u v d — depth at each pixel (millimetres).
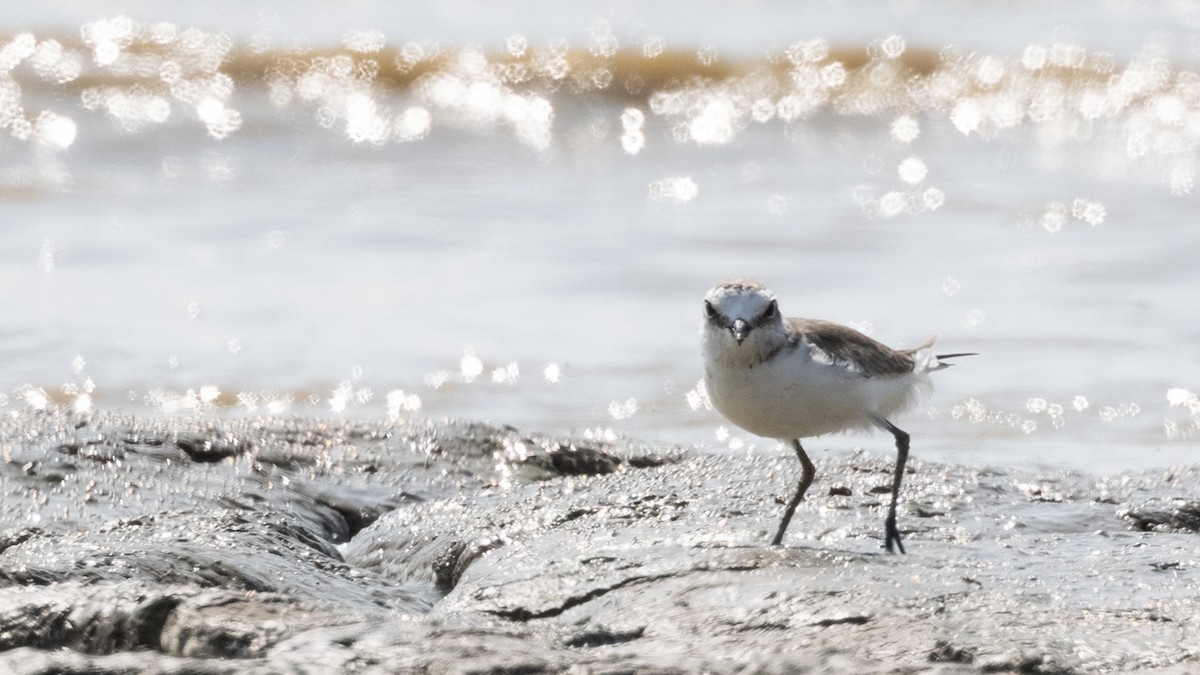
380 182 21891
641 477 9812
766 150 24578
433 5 32188
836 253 18016
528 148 24438
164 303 15797
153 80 26250
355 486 10281
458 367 13961
